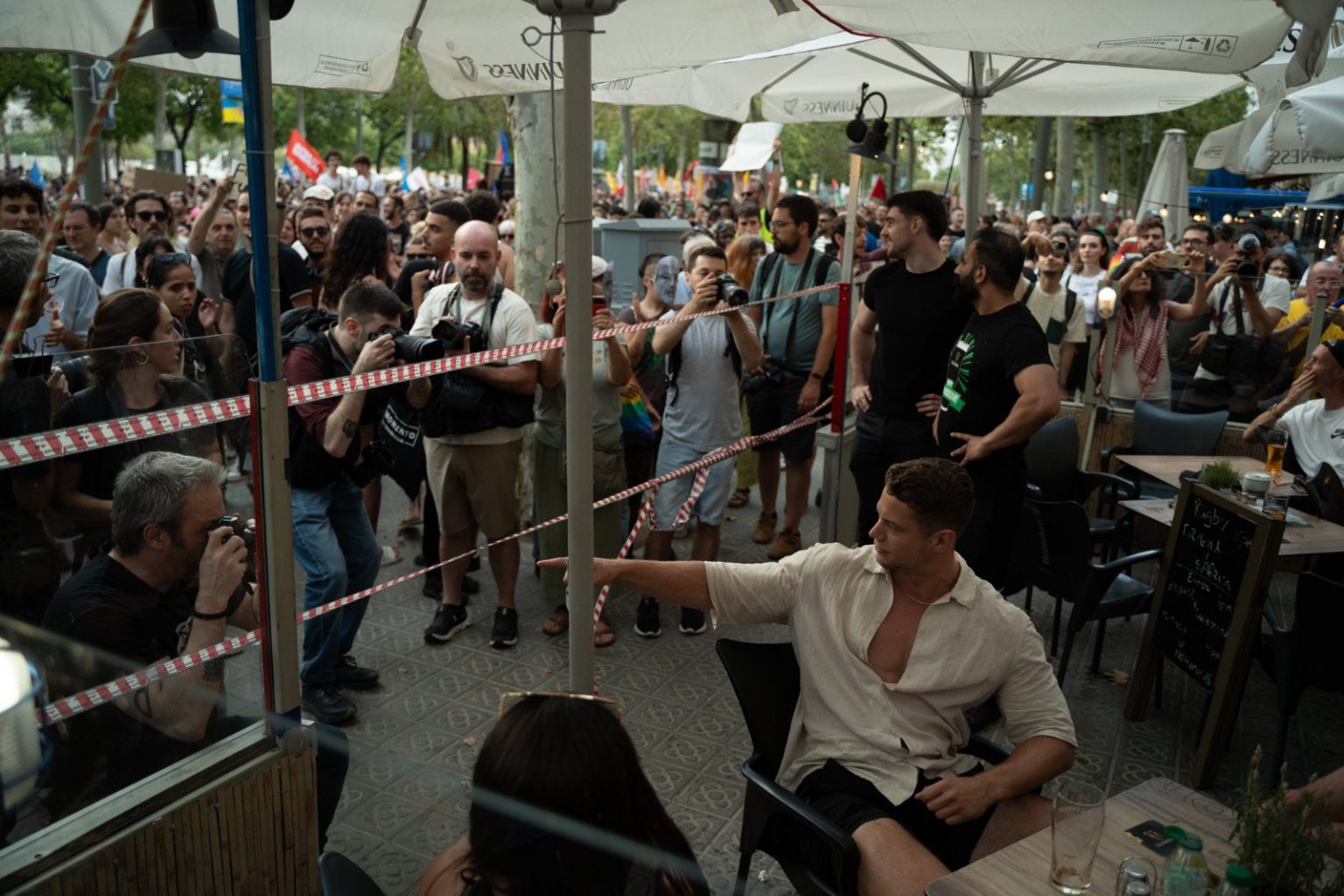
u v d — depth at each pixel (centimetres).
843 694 287
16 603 230
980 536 439
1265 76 488
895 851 252
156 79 3212
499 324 479
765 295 633
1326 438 523
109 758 233
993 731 436
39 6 345
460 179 4756
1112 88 716
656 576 294
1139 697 459
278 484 251
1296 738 458
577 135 240
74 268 550
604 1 232
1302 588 394
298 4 374
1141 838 245
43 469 235
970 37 336
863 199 3231
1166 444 643
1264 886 214
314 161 1970
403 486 576
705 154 2183
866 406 532
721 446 543
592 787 163
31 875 208
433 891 174
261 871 255
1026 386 419
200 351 275
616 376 485
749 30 400
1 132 3397
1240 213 2280
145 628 244
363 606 454
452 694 461
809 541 668
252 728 260
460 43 405
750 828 281
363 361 392
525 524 645
